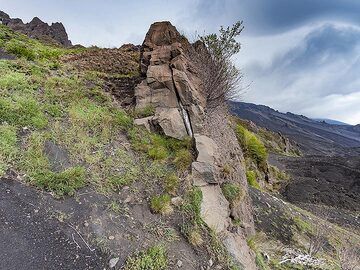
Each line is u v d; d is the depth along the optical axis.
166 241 4.79
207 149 6.55
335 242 15.71
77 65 10.53
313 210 31.36
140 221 4.96
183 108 7.43
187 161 6.25
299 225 15.70
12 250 3.94
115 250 4.41
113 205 5.01
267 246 11.89
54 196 4.79
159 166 6.13
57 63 9.55
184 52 8.64
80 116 6.67
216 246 5.06
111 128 6.73
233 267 4.96
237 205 6.82
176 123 7.08
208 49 8.98
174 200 5.43
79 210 4.73
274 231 14.24
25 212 4.42
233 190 6.84
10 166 4.96
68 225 4.48
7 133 5.43
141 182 5.67
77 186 5.04
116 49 14.22
